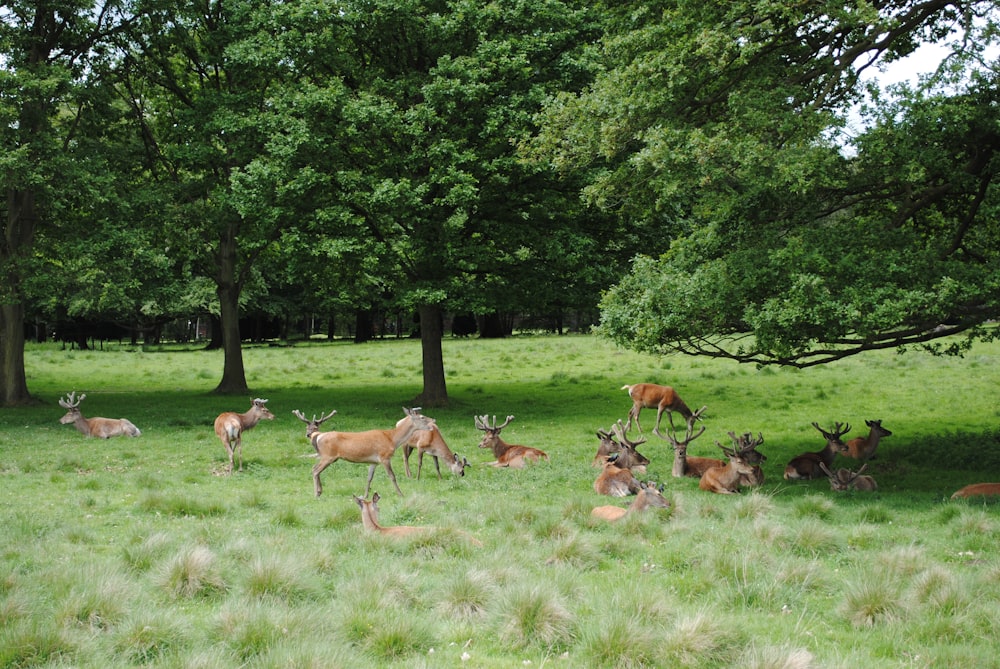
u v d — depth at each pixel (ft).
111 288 66.39
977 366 92.43
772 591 21.83
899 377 86.79
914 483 41.98
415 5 65.92
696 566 24.35
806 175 38.58
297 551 24.77
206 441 55.11
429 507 32.86
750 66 43.98
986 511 32.35
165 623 18.13
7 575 21.24
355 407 71.56
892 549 26.05
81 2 68.44
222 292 85.71
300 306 182.60
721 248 42.04
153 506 33.81
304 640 17.26
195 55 79.66
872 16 37.01
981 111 38.06
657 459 50.21
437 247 66.13
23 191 69.36
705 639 17.46
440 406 72.13
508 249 70.74
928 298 34.68
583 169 63.36
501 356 116.47
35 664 16.38
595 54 62.59
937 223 45.96
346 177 64.13
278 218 66.95
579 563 24.99
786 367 94.99
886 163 38.45
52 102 68.64
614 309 43.11
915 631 19.16
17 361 75.31
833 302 35.24
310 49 66.23
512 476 43.80
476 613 20.25
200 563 22.11
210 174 79.97
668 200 46.47
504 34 67.77
